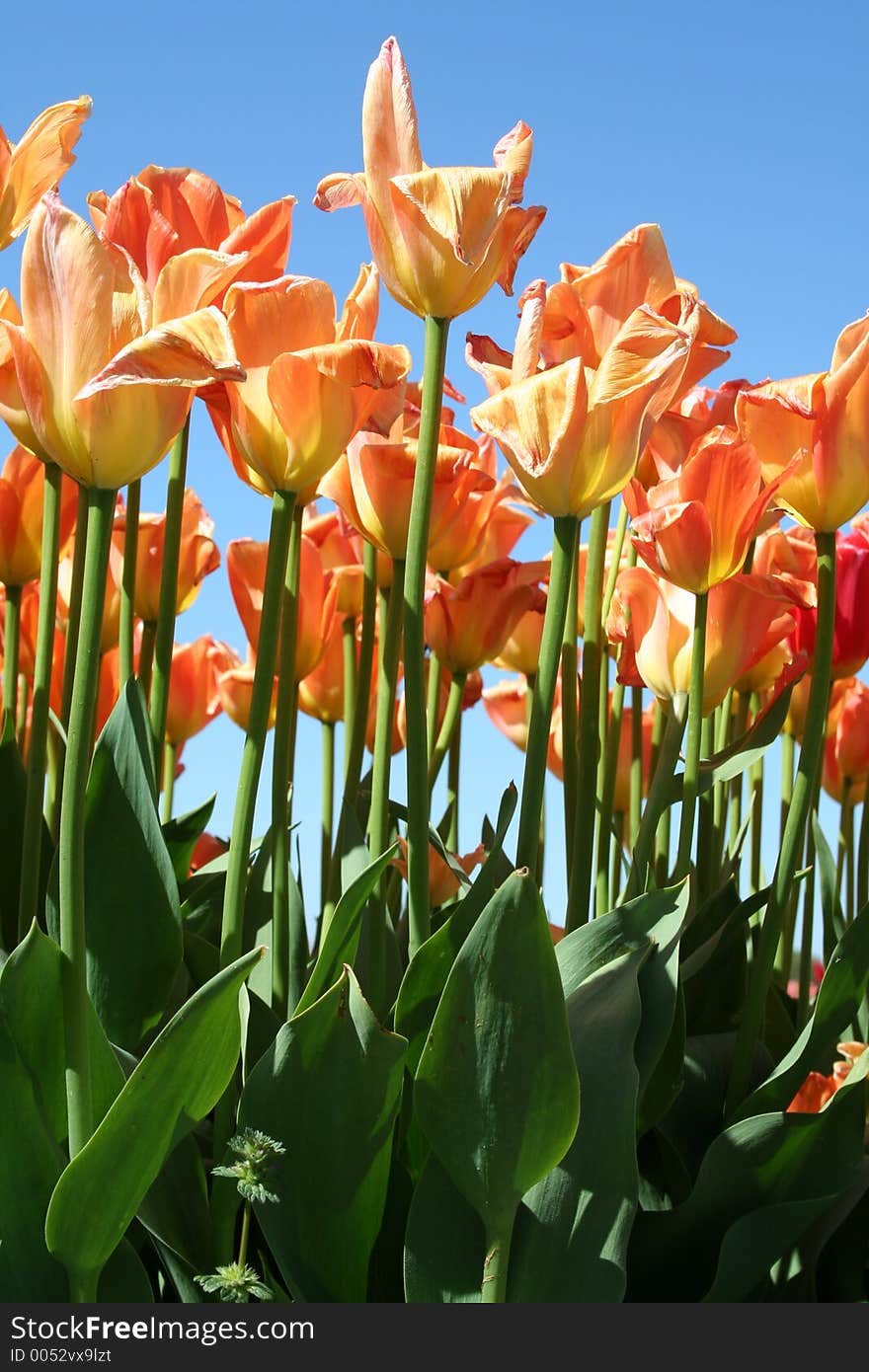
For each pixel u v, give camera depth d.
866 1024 1.17
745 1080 0.98
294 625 0.99
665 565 0.96
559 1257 0.89
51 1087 0.88
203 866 1.22
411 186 0.88
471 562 1.29
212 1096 0.87
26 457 1.08
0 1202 0.86
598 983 0.91
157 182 0.92
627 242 0.94
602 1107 0.90
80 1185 0.84
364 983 0.99
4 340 0.88
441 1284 0.89
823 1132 0.93
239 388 0.89
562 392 0.88
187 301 0.83
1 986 0.85
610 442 0.89
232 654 1.33
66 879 0.85
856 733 1.25
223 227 0.93
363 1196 0.90
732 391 1.01
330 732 1.24
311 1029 0.88
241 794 0.90
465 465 0.98
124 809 0.94
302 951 1.03
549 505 0.90
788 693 0.99
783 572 1.12
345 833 1.05
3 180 0.92
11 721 1.08
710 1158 0.93
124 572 1.03
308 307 0.88
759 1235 0.91
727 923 1.02
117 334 0.81
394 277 0.90
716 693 1.00
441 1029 0.86
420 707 0.91
